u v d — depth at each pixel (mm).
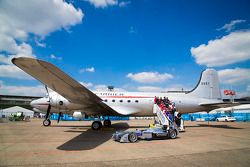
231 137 11703
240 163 5793
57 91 11992
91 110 15047
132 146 8562
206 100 18562
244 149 7969
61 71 9000
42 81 10406
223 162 5895
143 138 10383
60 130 14562
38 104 17188
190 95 18516
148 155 6789
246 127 19531
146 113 17141
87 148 7941
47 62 8086
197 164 5664
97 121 14805
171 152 7320
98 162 5781
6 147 8008
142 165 5512
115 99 17047
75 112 14930
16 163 5570
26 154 6730
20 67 8578
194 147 8391
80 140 9992
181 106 17828
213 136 12141
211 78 19234
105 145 8719
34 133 12648
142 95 17281
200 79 19047
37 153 6910
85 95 12398
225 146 8648
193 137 11695
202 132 14438
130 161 5953
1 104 63500
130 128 16328
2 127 17031
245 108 47906
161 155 6805
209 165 5559
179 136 12156
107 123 17344
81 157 6395
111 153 7062
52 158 6199
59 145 8516
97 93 17422
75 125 19672
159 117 12117
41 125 19406
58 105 15000
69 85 10820
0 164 5469
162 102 12594
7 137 10836
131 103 16906
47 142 9258
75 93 12180
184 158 6379
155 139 10797
